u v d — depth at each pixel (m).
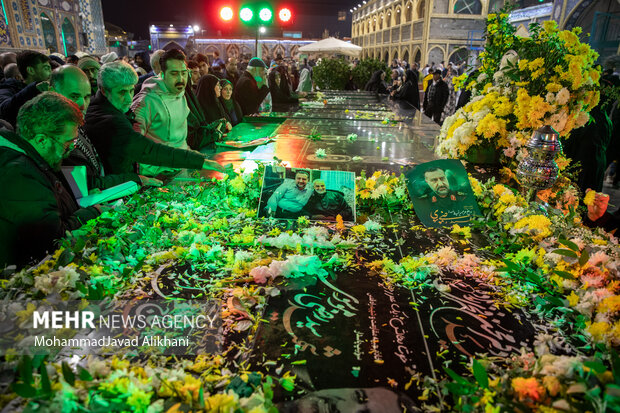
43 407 0.89
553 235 1.84
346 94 11.12
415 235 2.04
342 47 18.33
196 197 2.39
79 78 2.47
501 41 3.43
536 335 1.28
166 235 1.85
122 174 2.65
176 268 1.63
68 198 2.05
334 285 1.55
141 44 33.00
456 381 1.03
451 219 2.18
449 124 3.55
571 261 1.53
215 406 0.93
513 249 1.84
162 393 0.99
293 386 1.05
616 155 6.25
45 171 1.82
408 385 1.06
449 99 10.09
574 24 15.00
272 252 1.80
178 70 3.51
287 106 7.94
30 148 1.77
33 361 1.05
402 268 1.66
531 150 2.18
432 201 2.26
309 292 1.50
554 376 0.97
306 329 1.28
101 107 2.87
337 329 1.29
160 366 1.10
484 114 3.15
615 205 5.50
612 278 1.46
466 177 2.33
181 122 3.77
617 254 1.60
